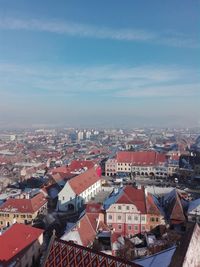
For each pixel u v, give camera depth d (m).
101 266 44.53
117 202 107.62
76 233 88.88
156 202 119.94
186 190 173.12
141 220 106.44
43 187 158.00
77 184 145.50
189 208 109.44
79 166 199.12
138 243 95.31
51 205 143.88
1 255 75.81
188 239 35.81
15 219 114.75
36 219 123.94
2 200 143.00
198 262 35.03
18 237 83.88
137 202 109.88
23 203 125.06
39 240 88.94
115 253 85.44
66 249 49.03
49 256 50.03
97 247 87.50
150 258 53.47
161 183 195.50
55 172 183.12
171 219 106.25
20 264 76.06
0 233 88.56
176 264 33.28
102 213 109.06
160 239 96.25
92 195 157.62
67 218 129.00
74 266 46.94
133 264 42.78
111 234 94.88
